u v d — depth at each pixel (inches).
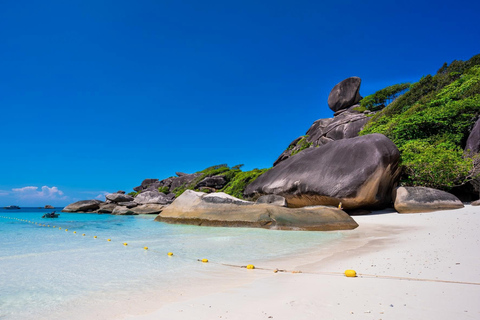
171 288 145.3
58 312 115.7
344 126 1117.1
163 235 371.9
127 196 1138.0
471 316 89.5
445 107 692.7
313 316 97.1
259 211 441.4
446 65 993.5
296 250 247.9
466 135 657.0
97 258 226.8
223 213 480.1
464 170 518.3
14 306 123.3
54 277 169.8
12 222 641.6
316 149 655.1
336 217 405.1
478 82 705.0
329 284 139.1
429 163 549.0
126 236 369.7
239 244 284.7
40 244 307.4
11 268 193.5
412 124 713.6
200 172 1722.4
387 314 95.0
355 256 207.2
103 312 114.2
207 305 116.2
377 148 519.8
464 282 126.0
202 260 214.5
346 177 515.5
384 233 321.1
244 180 1106.1
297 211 428.5
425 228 324.5
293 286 139.5
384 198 548.7
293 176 610.9
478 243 209.8
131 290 143.2
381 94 1525.6
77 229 473.1
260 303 115.2
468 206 465.4
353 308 102.9
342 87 1395.2
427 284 127.0
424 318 89.7
